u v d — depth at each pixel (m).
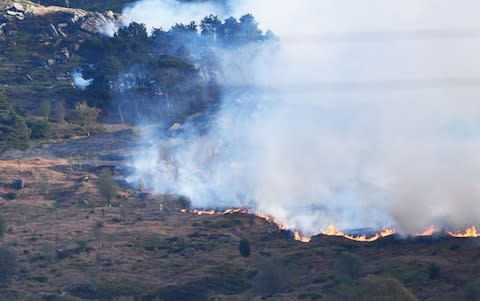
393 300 174.12
